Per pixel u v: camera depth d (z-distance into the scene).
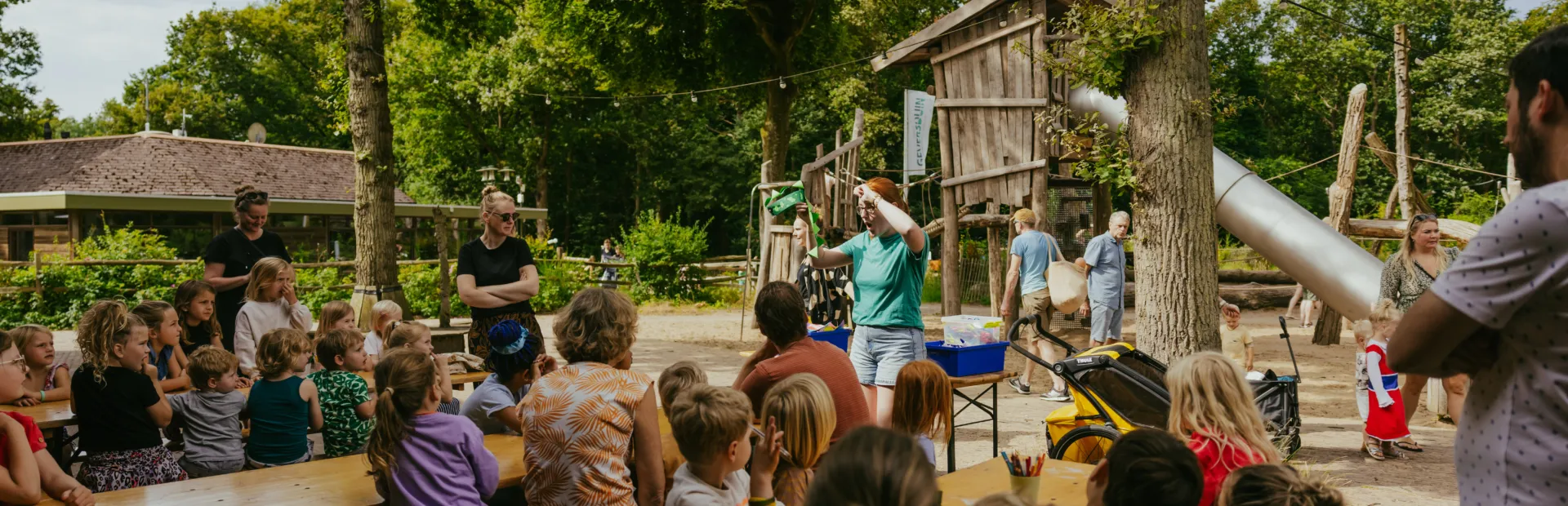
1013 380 9.64
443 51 36.38
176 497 3.38
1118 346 5.44
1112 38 6.43
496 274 5.84
